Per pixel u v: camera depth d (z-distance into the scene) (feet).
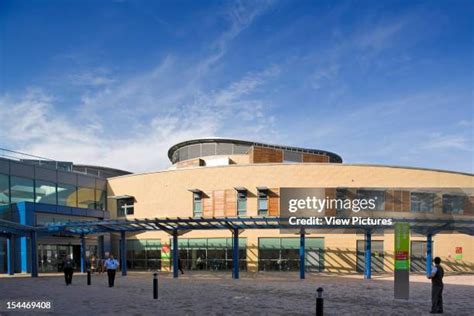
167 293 72.23
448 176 139.95
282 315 49.93
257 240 138.21
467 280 100.53
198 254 144.56
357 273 130.52
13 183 128.67
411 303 60.08
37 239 124.77
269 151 157.07
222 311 52.85
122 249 118.93
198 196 146.30
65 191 145.89
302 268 105.70
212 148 177.78
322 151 182.60
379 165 136.67
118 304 58.80
